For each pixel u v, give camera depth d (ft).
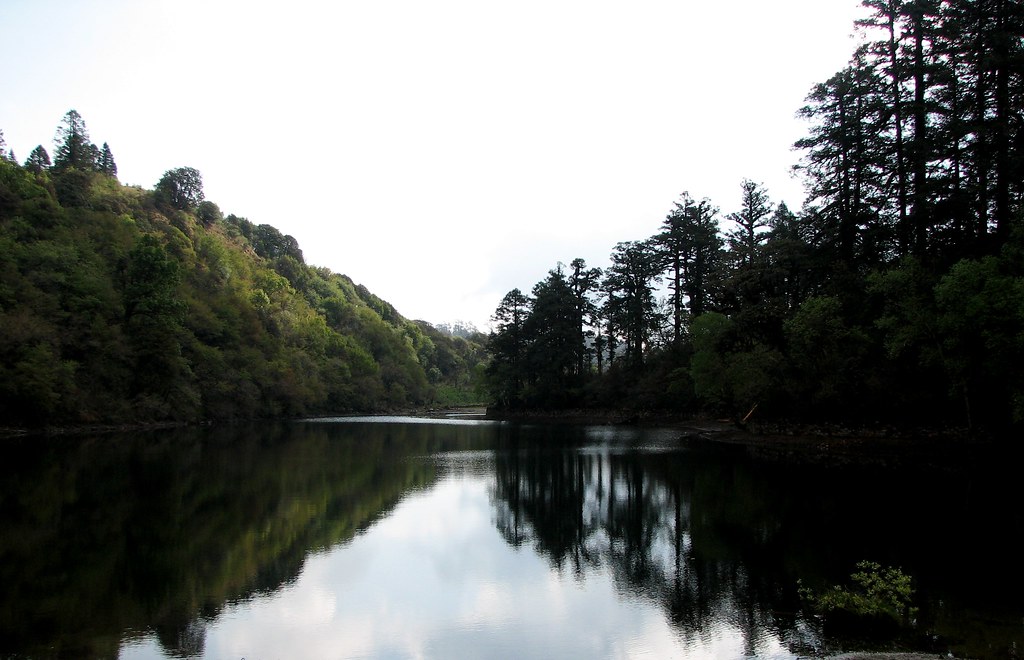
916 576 40.68
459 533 58.08
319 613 37.24
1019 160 88.22
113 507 65.92
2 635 32.91
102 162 390.63
